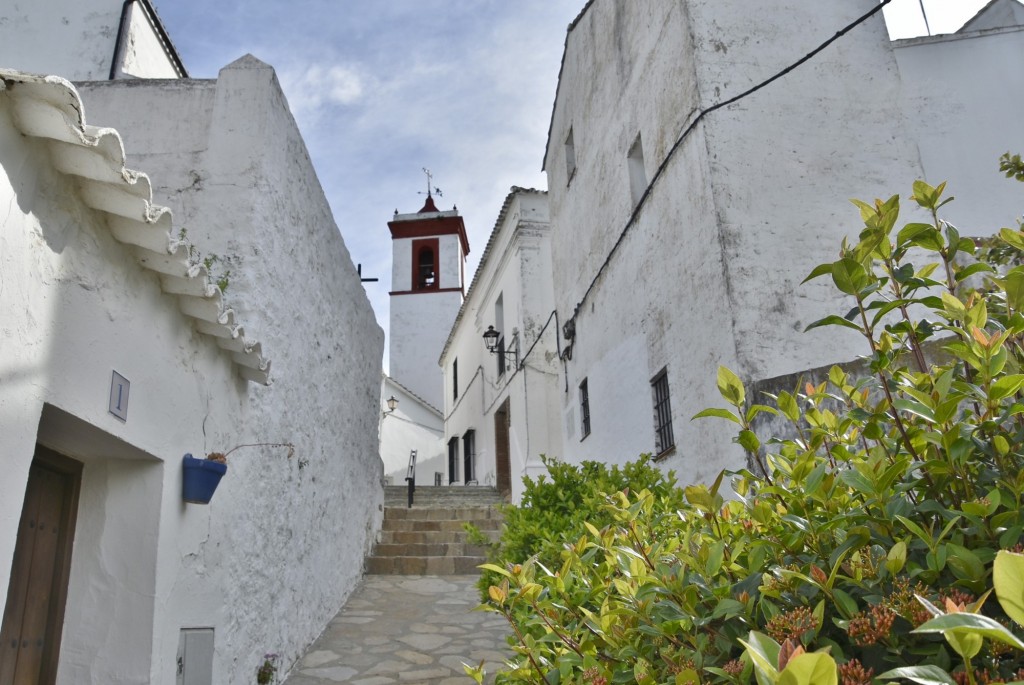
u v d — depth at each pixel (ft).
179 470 12.78
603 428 29.84
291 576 19.51
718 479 7.20
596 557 11.14
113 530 11.89
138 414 11.35
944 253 6.92
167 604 12.19
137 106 18.33
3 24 26.20
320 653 20.67
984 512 5.34
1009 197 23.59
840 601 5.43
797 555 6.39
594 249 31.89
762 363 19.26
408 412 78.38
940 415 5.72
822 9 22.77
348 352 27.81
